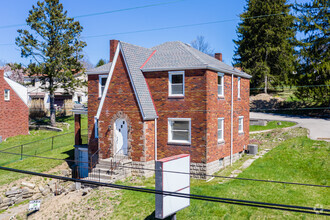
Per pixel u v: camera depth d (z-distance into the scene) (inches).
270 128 1336.1
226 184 716.0
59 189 874.8
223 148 910.4
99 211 641.6
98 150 912.3
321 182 691.4
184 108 838.5
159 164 491.2
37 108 1978.3
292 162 816.9
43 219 684.1
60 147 1283.2
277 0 1919.3
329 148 856.3
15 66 1654.8
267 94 1977.1
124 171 820.0
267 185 692.7
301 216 542.6
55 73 1694.1
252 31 1968.5
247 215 557.3
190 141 828.0
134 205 640.4
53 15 1632.6
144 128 831.1
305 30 1449.3
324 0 1398.9
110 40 1058.1
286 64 1899.6
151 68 880.3
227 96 948.6
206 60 896.3
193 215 576.1
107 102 896.3
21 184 892.6
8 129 1525.6
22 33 1625.2
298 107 1700.3
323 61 1339.8
